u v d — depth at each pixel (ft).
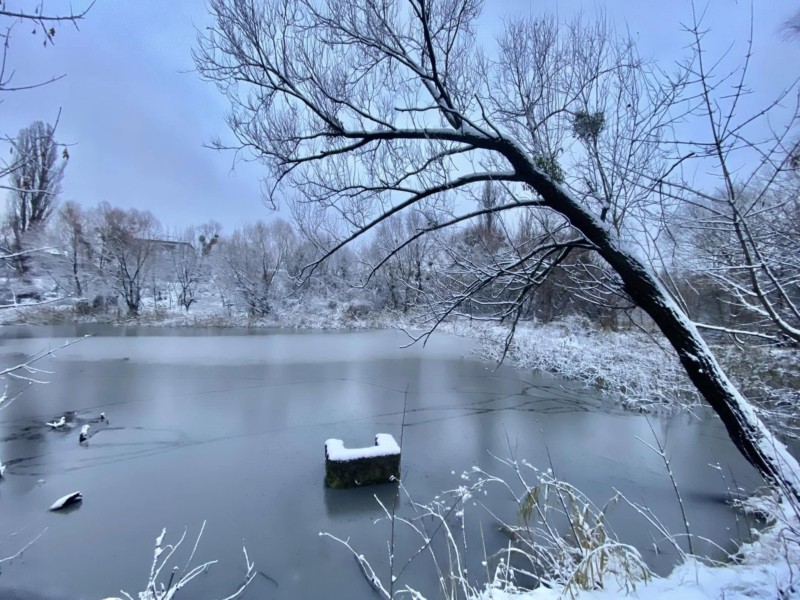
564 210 13.28
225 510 17.75
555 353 46.62
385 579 13.65
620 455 24.23
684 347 12.29
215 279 107.04
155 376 42.01
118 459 22.75
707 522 17.10
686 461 23.58
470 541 15.67
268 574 13.92
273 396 35.27
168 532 16.25
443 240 16.74
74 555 14.84
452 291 16.80
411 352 57.72
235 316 91.97
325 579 13.66
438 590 13.12
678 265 13.37
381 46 13.84
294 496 18.93
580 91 14.79
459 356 54.85
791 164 10.11
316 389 37.68
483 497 18.95
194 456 23.13
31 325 77.97
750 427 11.63
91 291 91.30
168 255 109.70
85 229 89.86
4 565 14.25
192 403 32.99
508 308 16.17
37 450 23.77
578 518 11.73
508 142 13.14
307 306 83.41
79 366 46.42
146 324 86.94
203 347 60.90
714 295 15.78
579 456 24.02
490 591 10.71
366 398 35.14
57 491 19.29
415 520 17.07
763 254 12.20
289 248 85.15
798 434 22.98
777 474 11.00
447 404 33.73
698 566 11.55
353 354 56.08
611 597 9.85
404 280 18.08
